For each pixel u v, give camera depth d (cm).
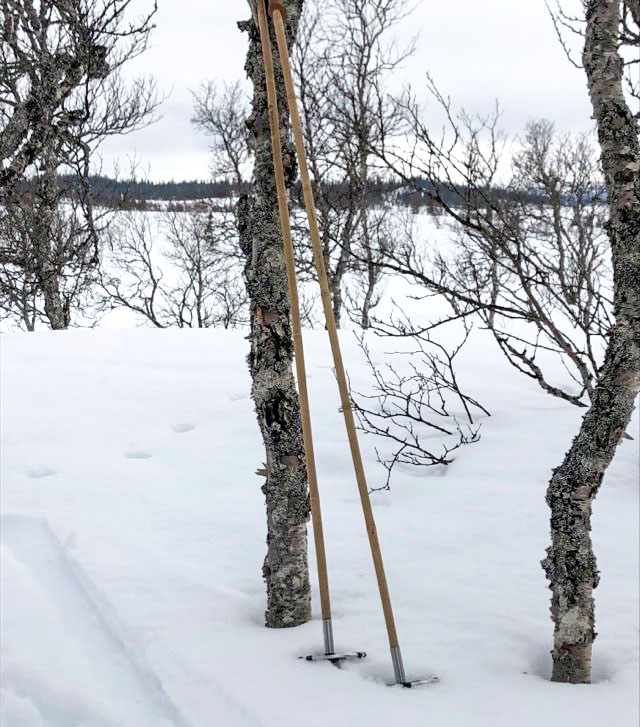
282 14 278
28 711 265
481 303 481
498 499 437
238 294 2128
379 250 493
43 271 1213
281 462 318
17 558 387
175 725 255
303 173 279
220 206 1891
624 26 404
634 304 267
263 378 316
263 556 387
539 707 260
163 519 427
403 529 414
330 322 286
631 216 267
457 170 459
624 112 270
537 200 1054
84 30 587
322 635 310
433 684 276
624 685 277
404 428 550
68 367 716
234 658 290
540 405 583
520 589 351
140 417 590
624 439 493
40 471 494
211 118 1845
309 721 249
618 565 374
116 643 308
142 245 2384
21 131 545
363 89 1091
